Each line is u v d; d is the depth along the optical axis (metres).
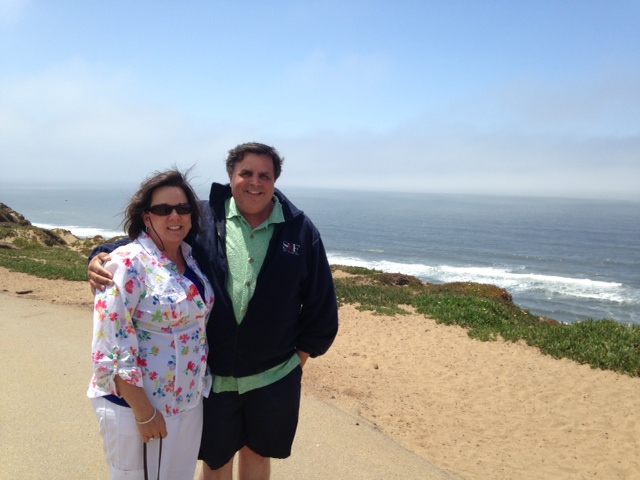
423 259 52.66
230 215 3.00
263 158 2.88
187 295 2.63
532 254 59.06
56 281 12.94
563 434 5.68
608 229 101.38
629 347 8.30
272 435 3.13
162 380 2.59
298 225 3.05
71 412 4.80
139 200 2.69
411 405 6.31
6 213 32.75
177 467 2.79
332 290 3.20
